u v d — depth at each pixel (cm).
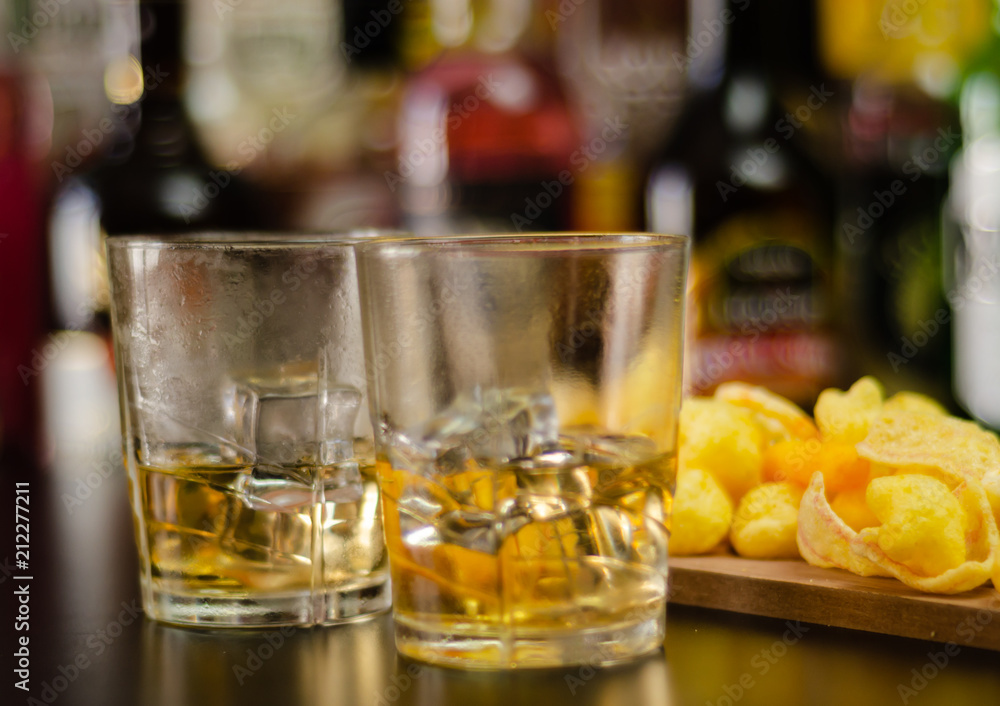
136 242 57
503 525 53
